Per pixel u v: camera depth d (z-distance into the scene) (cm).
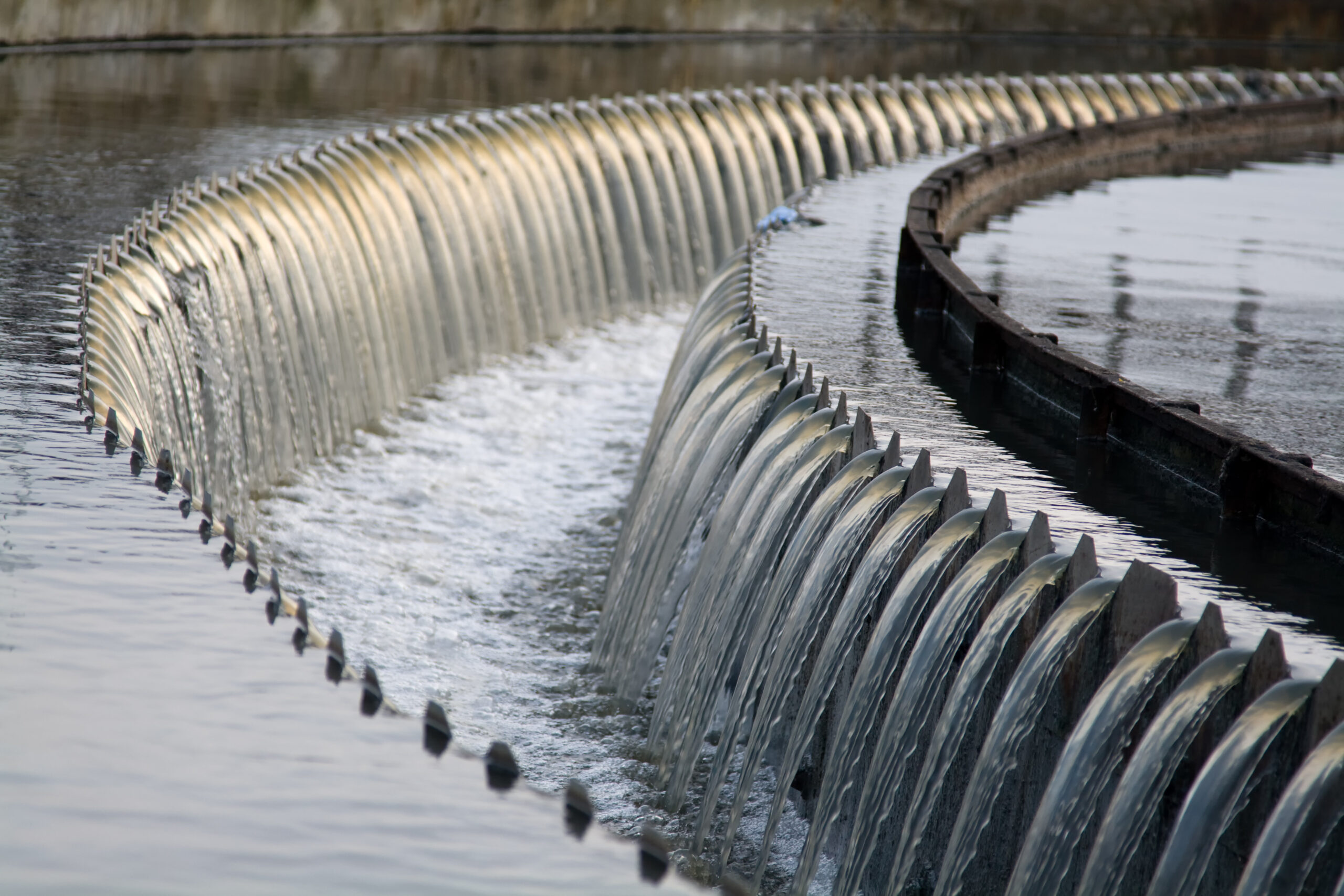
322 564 1459
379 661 1265
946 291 1477
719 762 1013
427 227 2211
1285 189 2652
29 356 1055
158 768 382
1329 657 686
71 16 3344
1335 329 1490
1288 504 880
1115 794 670
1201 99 3966
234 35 3822
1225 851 660
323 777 375
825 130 3219
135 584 575
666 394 1628
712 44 4916
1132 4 5569
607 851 330
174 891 314
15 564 594
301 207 1897
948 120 3412
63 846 334
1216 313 1541
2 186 1916
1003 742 750
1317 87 4122
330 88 3250
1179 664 692
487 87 3500
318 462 1777
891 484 952
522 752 1136
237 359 1625
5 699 437
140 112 2694
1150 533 877
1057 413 1156
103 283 1341
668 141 2895
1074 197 2456
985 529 858
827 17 5316
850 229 1975
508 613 1393
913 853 805
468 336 2267
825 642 916
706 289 1906
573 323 2561
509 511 1650
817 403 1128
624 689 1217
